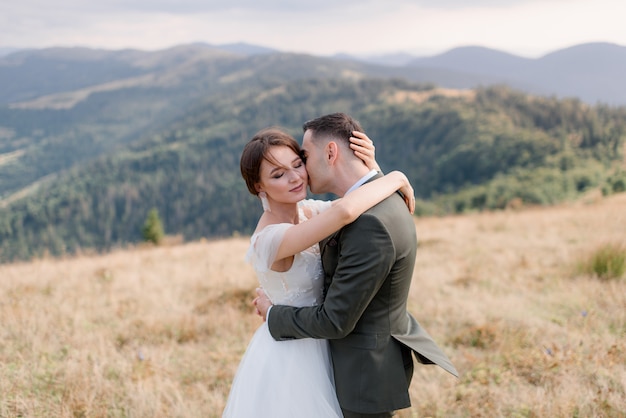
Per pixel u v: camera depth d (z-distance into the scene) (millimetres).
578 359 4020
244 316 6109
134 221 169500
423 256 9758
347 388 2092
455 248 10523
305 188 2195
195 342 5418
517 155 127500
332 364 2289
